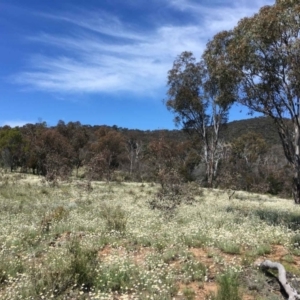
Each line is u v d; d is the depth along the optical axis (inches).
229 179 1230.3
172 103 1633.9
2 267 267.3
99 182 1339.8
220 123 1686.8
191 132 1745.8
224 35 694.5
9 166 2213.3
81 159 2321.6
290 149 707.4
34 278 240.1
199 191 987.9
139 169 2158.0
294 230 464.1
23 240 361.4
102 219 472.4
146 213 542.6
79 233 398.9
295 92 611.2
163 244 355.3
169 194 626.5
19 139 2245.3
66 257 275.7
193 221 481.7
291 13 537.0
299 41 532.7
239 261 314.7
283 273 270.1
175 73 1599.4
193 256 327.6
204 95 1589.6
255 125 3326.8
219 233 400.8
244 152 2277.3
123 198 802.2
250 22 586.9
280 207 753.0
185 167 1807.3
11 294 221.0
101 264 278.4
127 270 268.1
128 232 400.2
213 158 1646.2
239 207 696.4
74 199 759.7
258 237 400.2
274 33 552.4
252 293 253.9
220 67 643.5
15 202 660.1
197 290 254.8
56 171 1157.1
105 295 228.1
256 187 1382.9
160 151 1525.6
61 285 234.8
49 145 2103.8
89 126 4136.3
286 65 577.3
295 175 799.1
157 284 247.1
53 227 419.8
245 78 638.5
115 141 2364.7
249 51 575.2
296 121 674.8
